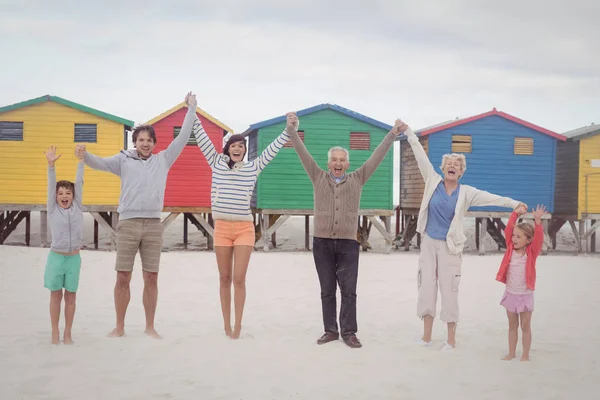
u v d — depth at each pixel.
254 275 12.66
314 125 19.89
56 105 19.16
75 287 6.29
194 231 24.91
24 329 6.97
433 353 6.19
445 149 20.78
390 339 6.86
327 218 6.68
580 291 11.05
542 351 6.35
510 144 20.98
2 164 18.98
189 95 6.95
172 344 6.30
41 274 11.74
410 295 10.29
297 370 5.45
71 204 6.32
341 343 6.59
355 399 4.69
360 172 6.87
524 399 4.73
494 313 8.64
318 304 9.29
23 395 4.64
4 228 19.98
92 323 7.37
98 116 19.25
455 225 6.41
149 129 6.71
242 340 6.62
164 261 14.67
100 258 14.34
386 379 5.22
